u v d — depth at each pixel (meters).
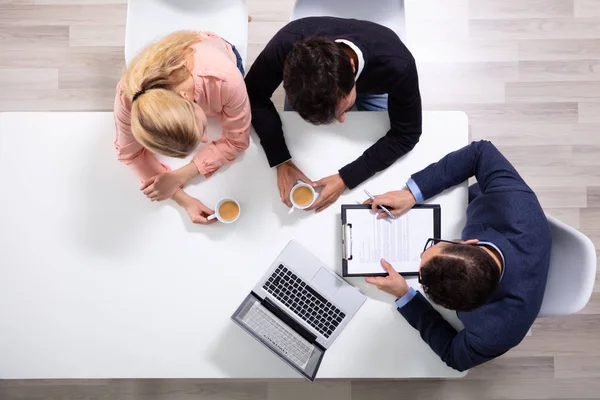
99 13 2.24
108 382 2.18
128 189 1.49
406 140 1.45
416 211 1.47
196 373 1.47
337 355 1.46
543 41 2.25
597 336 2.20
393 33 1.40
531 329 2.20
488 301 1.36
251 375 1.47
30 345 1.47
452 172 1.45
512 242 1.35
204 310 1.48
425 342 1.45
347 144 1.51
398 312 1.47
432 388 2.18
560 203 2.24
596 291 2.21
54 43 2.24
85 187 1.49
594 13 2.25
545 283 1.37
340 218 1.50
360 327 1.47
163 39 1.28
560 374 2.19
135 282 1.48
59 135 1.49
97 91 2.23
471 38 2.25
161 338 1.48
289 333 1.43
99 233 1.49
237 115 1.38
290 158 1.48
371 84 1.39
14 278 1.48
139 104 1.14
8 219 1.49
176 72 1.25
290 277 1.45
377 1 1.67
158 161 1.50
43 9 2.23
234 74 1.33
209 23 1.73
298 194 1.48
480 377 2.19
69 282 1.48
